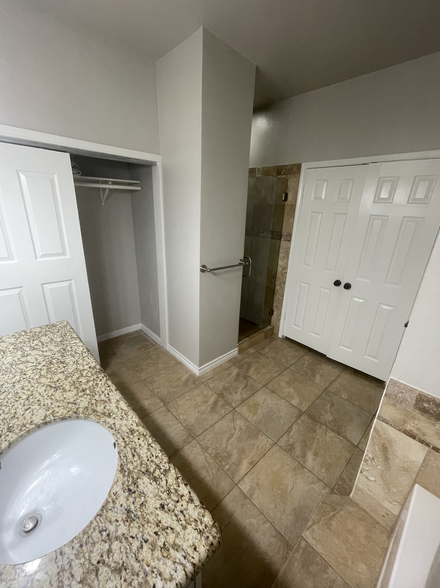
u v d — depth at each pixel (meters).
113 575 0.42
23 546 0.57
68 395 0.82
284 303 2.82
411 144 1.75
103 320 2.74
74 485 0.70
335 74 1.89
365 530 1.12
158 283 2.44
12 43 1.31
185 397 1.97
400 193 1.84
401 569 0.69
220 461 1.48
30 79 1.40
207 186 1.76
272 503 1.27
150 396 1.98
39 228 1.63
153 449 0.64
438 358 0.84
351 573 0.99
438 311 0.81
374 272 2.07
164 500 0.53
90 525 0.49
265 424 1.75
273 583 0.99
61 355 1.04
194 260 1.94
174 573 0.42
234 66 1.68
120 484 0.56
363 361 2.27
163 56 1.78
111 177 2.41
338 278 2.31
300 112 2.26
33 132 1.47
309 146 2.27
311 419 1.81
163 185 2.09
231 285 2.24
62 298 1.83
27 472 0.69
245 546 1.11
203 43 1.48
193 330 2.15
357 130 1.97
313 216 2.37
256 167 2.72
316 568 1.01
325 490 1.34
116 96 1.73
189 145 1.72
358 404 1.97
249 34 1.51
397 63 1.71
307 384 2.18
